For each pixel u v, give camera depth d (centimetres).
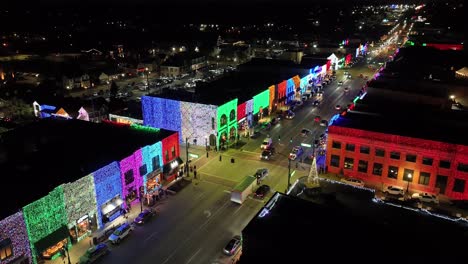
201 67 17675
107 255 4578
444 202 5669
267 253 3231
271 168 6931
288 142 8231
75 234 4825
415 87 9075
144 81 15050
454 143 5641
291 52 15462
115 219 5341
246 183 5944
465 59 12762
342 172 6544
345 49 19112
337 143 6475
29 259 4216
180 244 4791
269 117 10019
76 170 5025
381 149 6106
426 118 6969
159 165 6241
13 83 14300
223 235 4966
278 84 10562
